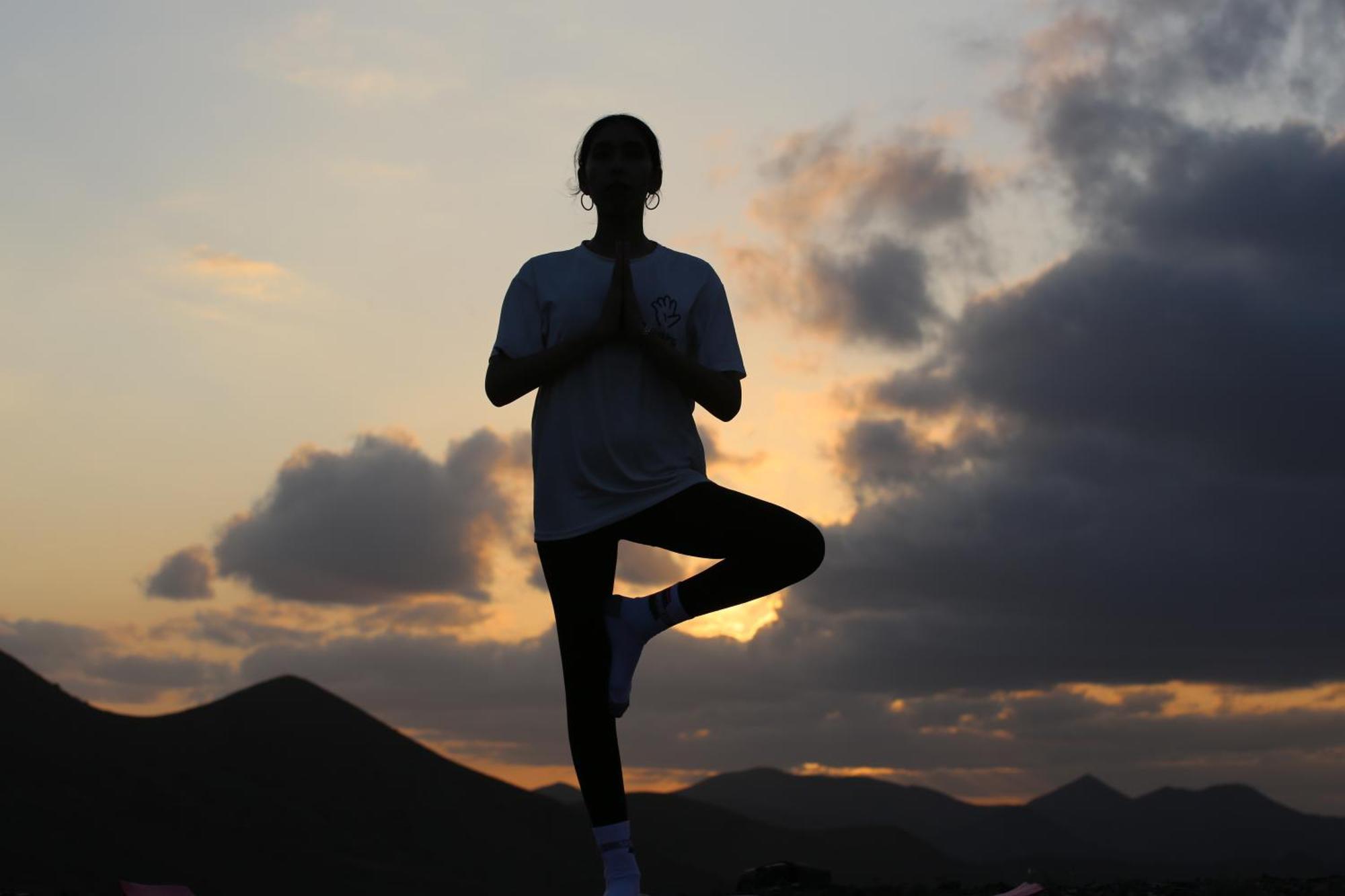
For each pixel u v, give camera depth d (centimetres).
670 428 484
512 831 11231
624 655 479
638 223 504
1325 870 725
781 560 462
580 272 493
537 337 496
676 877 12175
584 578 482
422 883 9156
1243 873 719
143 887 561
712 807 16525
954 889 786
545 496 486
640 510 470
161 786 9269
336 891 8375
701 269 503
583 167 521
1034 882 740
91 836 7806
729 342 498
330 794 10712
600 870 10881
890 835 17438
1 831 7306
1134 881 712
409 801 11075
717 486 475
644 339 472
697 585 472
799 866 884
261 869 8425
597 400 479
